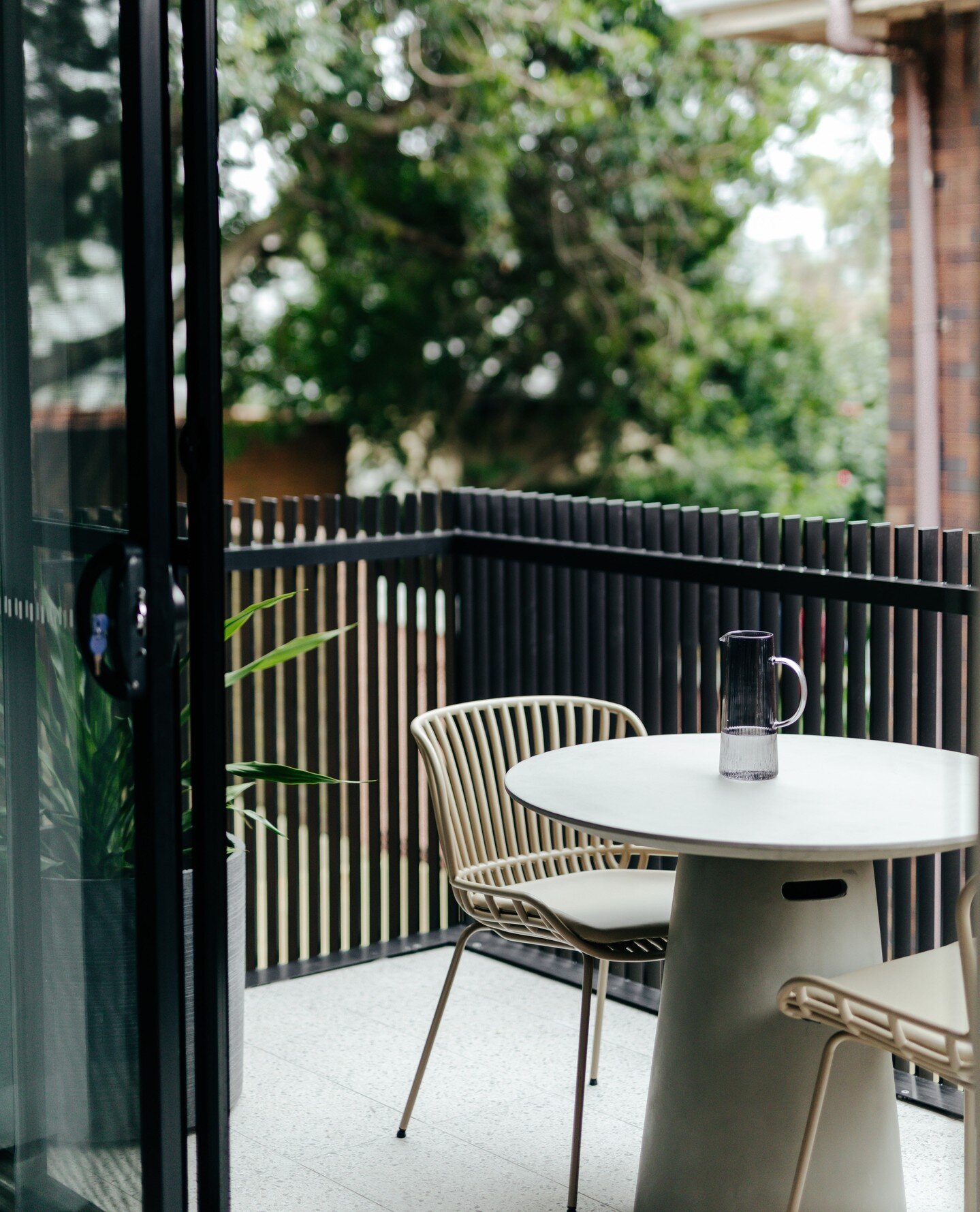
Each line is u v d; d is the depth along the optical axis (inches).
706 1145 103.6
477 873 125.5
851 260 507.2
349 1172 120.1
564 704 135.9
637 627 160.6
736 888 102.3
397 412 506.6
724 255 504.4
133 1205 82.9
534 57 456.1
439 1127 128.4
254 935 167.8
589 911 114.4
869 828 94.8
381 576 176.4
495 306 501.7
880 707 138.3
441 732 129.0
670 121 466.6
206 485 81.6
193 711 82.6
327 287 483.2
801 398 513.7
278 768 135.5
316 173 446.0
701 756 118.0
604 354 499.8
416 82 436.1
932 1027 84.4
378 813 176.9
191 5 78.8
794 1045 101.3
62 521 82.6
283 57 380.2
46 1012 86.2
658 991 157.5
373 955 172.4
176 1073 81.8
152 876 80.2
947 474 91.4
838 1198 102.0
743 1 223.8
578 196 471.5
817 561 141.9
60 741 83.8
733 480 511.2
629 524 159.9
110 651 78.7
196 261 80.4
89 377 80.9
